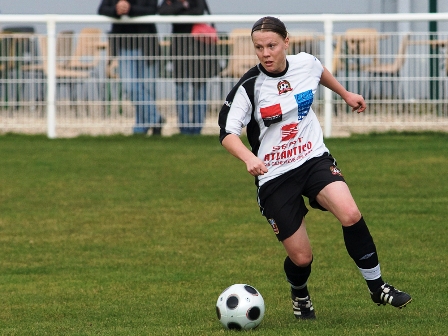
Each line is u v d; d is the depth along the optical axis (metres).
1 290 24.59
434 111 53.22
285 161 19.80
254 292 19.47
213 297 23.45
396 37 52.66
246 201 37.09
